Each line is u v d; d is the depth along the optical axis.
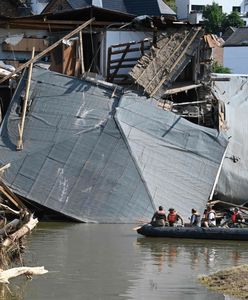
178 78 129.00
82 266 75.62
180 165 113.75
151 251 85.88
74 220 109.19
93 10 133.12
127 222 109.56
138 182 110.88
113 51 127.81
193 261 79.88
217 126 122.56
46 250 84.44
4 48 137.25
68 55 122.00
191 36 124.00
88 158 110.56
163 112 114.75
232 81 131.00
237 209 105.75
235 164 125.31
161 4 199.12
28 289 65.12
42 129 111.50
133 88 116.06
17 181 108.75
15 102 113.00
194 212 100.00
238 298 61.91
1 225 69.12
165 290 65.38
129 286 66.88
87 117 112.38
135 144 112.12
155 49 121.19
